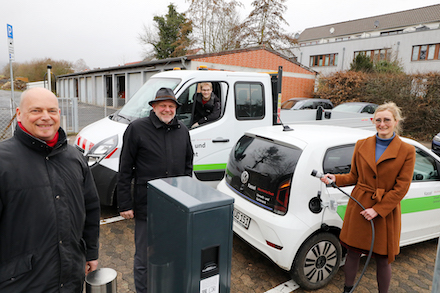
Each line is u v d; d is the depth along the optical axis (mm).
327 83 18062
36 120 1526
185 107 4430
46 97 1557
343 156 3016
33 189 1504
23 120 1550
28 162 1513
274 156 2977
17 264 1479
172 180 1764
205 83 4453
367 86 15984
